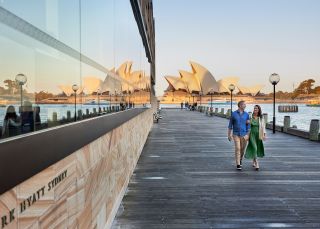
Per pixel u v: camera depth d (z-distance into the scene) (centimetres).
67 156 278
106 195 475
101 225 438
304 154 1288
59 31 265
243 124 989
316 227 534
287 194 722
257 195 714
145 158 1186
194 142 1666
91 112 388
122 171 671
